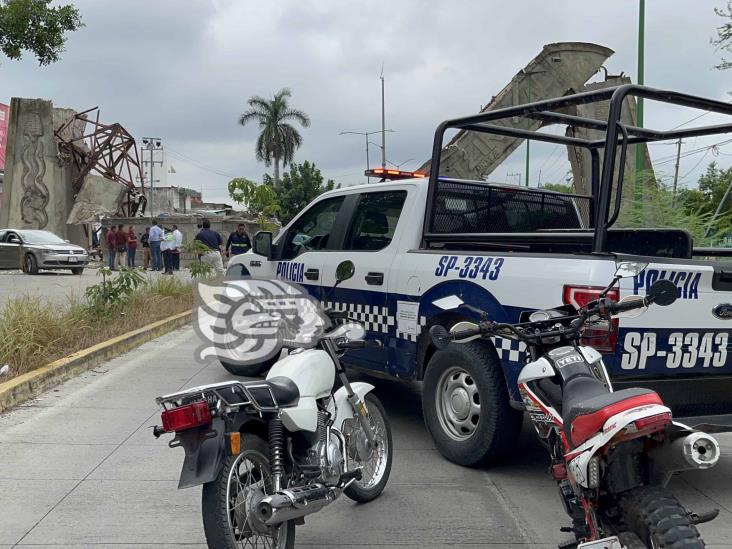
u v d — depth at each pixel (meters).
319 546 4.01
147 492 4.72
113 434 5.93
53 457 5.36
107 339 9.69
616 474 2.90
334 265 6.81
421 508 4.54
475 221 6.59
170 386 7.58
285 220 56.44
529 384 3.35
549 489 4.86
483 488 4.88
